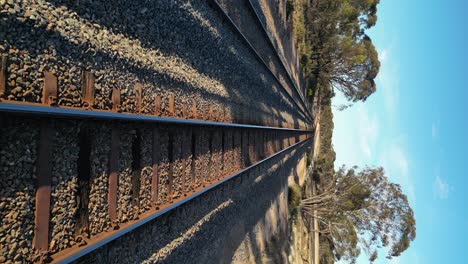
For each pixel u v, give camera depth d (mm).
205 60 7812
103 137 4809
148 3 5824
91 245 4293
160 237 5996
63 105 4266
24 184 3775
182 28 6801
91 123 4605
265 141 13055
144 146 5676
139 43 5672
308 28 25625
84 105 4535
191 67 7195
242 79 10188
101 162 4777
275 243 14844
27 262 3730
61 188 4176
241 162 10109
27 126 3826
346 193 25969
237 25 9695
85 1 4645
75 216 4363
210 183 7824
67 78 4332
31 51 3904
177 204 6160
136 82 5512
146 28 5824
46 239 3910
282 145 16672
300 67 23688
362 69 32250
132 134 5402
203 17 7516
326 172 38031
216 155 8352
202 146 7645
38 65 3977
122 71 5223
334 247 35688
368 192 26000
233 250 9852
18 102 3727
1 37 3613
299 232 23172
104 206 4801
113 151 4945
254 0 11352
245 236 11000
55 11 4207
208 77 7957
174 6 6457
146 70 5734
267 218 14234
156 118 5621
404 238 26469
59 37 4203
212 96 8086
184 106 6820
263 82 12430
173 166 6477
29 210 3797
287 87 17766
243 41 9969
